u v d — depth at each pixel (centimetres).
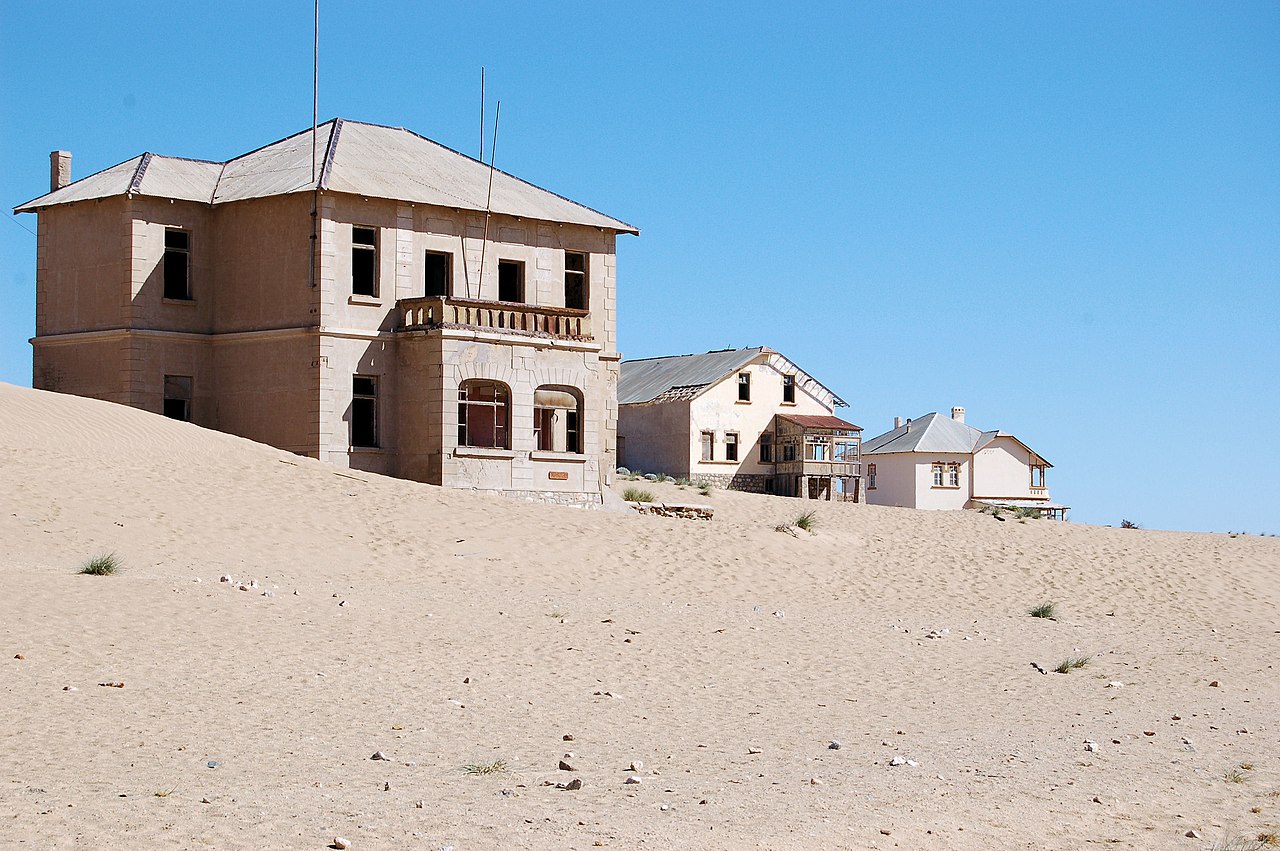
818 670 1853
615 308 4366
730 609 2469
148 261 3903
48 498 2611
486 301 3869
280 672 1554
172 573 2219
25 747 1160
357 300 3838
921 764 1270
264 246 3900
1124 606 2967
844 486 7362
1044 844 995
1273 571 3481
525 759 1230
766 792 1121
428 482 3775
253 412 3881
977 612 2748
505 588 2498
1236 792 1198
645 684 1666
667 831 971
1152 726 1551
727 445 7062
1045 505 8100
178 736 1238
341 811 993
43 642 1578
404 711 1415
